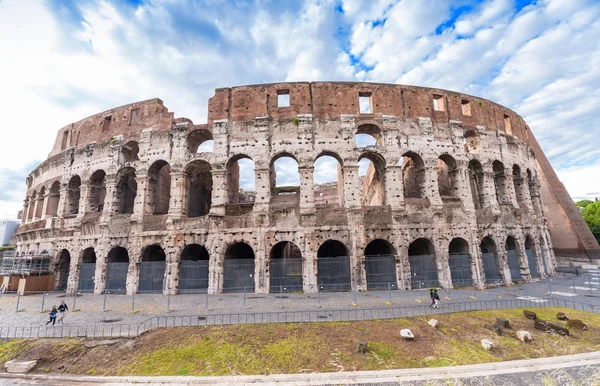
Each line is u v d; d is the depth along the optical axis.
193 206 47.59
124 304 29.50
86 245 39.78
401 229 35.91
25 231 49.22
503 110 47.47
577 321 20.75
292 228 35.19
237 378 15.45
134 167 40.09
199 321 22.38
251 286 34.53
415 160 40.38
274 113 38.62
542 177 62.28
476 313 23.38
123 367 17.48
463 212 38.38
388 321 21.45
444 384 14.10
